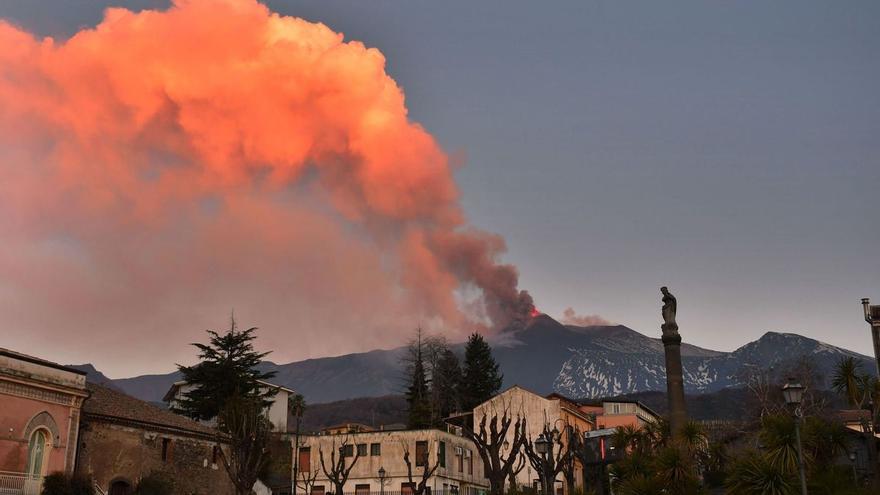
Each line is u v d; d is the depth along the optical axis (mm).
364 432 78188
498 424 86875
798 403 31219
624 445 52250
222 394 77562
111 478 51656
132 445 53531
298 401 97875
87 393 50000
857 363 47031
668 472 39656
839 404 90500
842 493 33781
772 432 36906
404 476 75062
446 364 123562
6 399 44625
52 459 47094
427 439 75875
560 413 86250
